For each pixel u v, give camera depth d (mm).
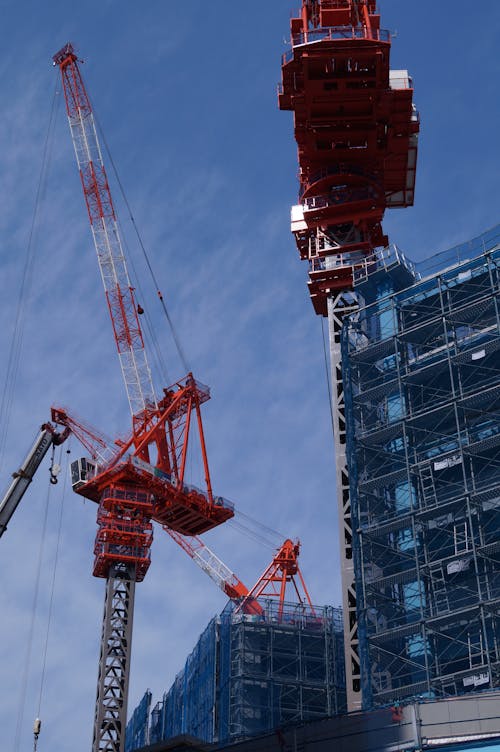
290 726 62750
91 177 176750
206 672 137375
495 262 98562
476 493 87312
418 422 96125
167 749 80875
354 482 96438
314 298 117562
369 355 102750
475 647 83938
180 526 164750
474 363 95250
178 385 166375
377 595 90812
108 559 153125
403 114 117438
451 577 89625
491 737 55875
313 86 113562
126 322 169500
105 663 148125
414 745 57125
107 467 156250
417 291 103812
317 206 121062
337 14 117250
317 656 132750
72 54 178500
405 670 88812
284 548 177125
